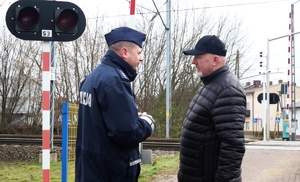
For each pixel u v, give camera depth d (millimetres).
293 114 28156
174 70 29422
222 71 3609
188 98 28844
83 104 3275
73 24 5531
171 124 24203
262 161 10891
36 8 5402
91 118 3160
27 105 30891
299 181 8156
